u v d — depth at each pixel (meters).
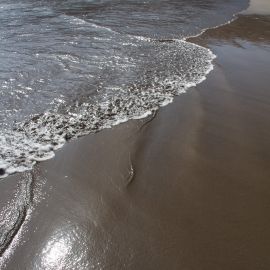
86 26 13.70
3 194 4.93
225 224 4.55
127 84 8.60
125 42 12.02
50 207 4.75
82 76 8.91
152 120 7.00
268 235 4.40
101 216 4.63
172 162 5.74
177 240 4.29
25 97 7.63
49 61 9.75
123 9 17.11
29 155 5.78
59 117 6.95
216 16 17.05
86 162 5.66
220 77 9.32
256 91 8.57
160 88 8.48
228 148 6.19
